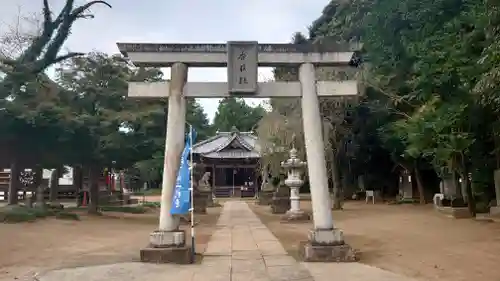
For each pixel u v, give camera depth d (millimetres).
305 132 10352
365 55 24781
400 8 20703
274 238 14172
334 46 10492
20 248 11352
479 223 16391
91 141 19766
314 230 9914
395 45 22266
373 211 24750
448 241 12414
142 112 20250
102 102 20453
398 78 22500
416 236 13680
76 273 8438
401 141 24031
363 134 31750
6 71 17422
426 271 8492
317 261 9594
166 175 10008
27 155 19219
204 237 14547
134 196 50312
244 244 12742
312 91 10422
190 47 10305
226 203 38344
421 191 29750
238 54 10289
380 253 10672
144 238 14094
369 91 24703
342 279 7879
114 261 9781
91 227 16938
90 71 20938
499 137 17578
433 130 17125
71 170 41406
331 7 33281
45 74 19266
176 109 10172
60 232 14836
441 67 16031
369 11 25594
